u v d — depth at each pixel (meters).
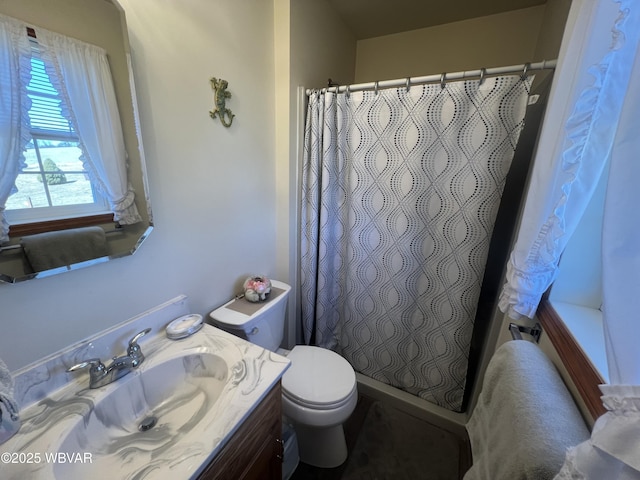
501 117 1.08
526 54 1.60
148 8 0.80
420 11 1.61
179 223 1.00
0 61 0.56
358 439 1.43
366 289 1.59
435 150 1.22
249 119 1.22
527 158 1.19
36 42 0.60
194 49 0.95
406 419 1.55
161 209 0.93
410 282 1.46
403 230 1.39
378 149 1.33
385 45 1.93
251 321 1.14
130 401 0.78
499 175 1.13
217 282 1.21
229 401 0.70
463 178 1.19
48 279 0.69
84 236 0.73
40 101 0.62
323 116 1.38
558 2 1.23
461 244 1.27
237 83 1.13
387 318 1.58
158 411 0.83
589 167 0.61
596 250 0.77
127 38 0.75
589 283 0.80
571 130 0.61
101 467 0.65
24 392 0.66
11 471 0.53
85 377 0.77
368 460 1.33
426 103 1.18
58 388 0.73
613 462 0.34
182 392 0.89
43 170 0.64
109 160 0.76
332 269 1.67
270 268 1.55
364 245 1.51
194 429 0.63
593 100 0.57
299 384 1.20
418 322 1.50
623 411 0.34
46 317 0.70
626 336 0.36
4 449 0.57
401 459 1.33
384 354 1.66
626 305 0.37
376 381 1.72
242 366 0.82
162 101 0.88
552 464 0.47
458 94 1.12
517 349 0.75
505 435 0.61
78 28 0.66
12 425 0.59
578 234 0.78
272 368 0.82
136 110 0.79
